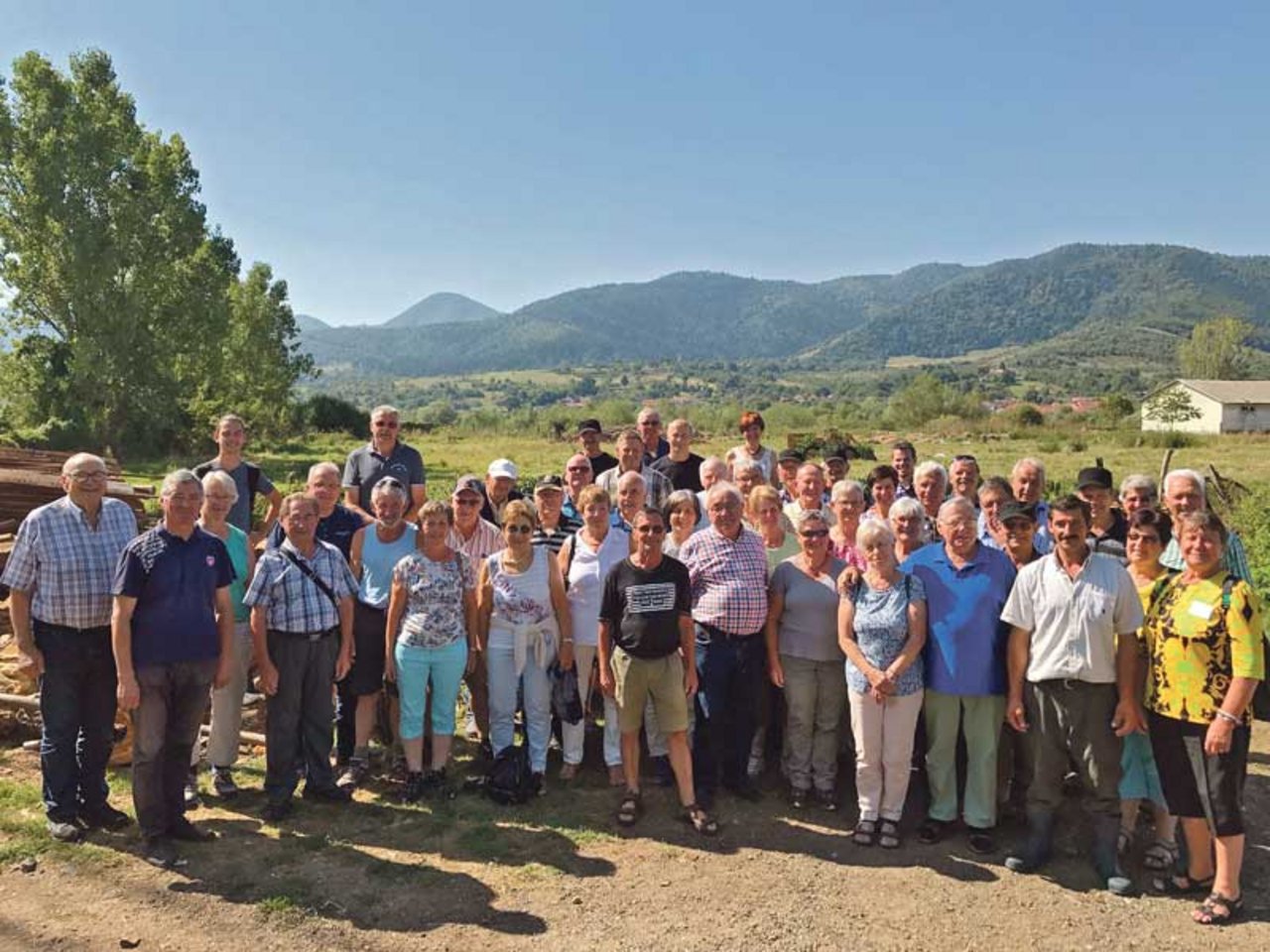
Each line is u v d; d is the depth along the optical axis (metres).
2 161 33.75
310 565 5.88
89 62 34.84
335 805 6.00
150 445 38.75
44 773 5.39
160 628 5.20
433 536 6.11
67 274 33.78
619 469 8.21
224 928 4.57
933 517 7.11
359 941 4.50
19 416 36.50
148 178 35.50
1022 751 5.86
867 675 5.52
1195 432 59.50
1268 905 4.90
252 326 48.69
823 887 5.10
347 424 59.50
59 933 4.48
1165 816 5.31
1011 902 4.95
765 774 6.73
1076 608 5.14
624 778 6.43
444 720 6.21
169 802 5.37
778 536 6.62
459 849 5.46
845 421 73.12
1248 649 4.62
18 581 5.27
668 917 4.76
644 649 5.79
